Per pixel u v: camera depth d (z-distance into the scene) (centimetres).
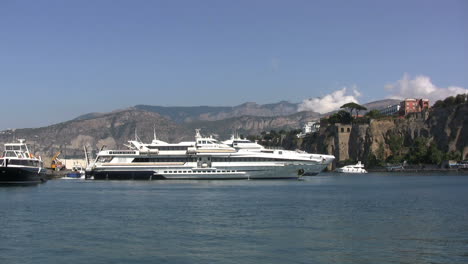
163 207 8581
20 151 15438
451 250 5081
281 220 7006
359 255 4891
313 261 4688
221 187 13188
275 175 16238
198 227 6456
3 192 12000
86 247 5294
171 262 4672
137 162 16350
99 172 16450
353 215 7512
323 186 14175
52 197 10588
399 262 4634
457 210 8138
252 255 4906
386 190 12719
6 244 5444
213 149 15988
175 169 16088
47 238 5772
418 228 6325
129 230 6269
